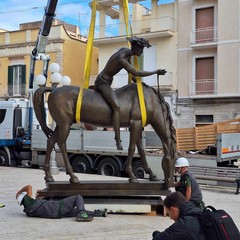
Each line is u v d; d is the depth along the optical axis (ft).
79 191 27.86
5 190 38.86
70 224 24.70
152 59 98.07
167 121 28.89
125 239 21.49
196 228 11.10
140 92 28.37
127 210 27.71
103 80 28.14
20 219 26.00
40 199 27.53
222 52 88.17
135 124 28.17
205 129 58.13
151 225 24.76
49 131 29.68
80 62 115.34
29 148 64.75
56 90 28.63
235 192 40.24
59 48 109.40
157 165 48.52
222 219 11.10
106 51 105.60
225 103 89.04
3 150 66.80
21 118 65.77
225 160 46.50
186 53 93.81
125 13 30.78
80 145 55.11
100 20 108.06
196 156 47.78
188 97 93.09
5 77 116.98
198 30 92.12
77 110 27.94
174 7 96.68
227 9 87.76
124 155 51.52
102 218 26.55
